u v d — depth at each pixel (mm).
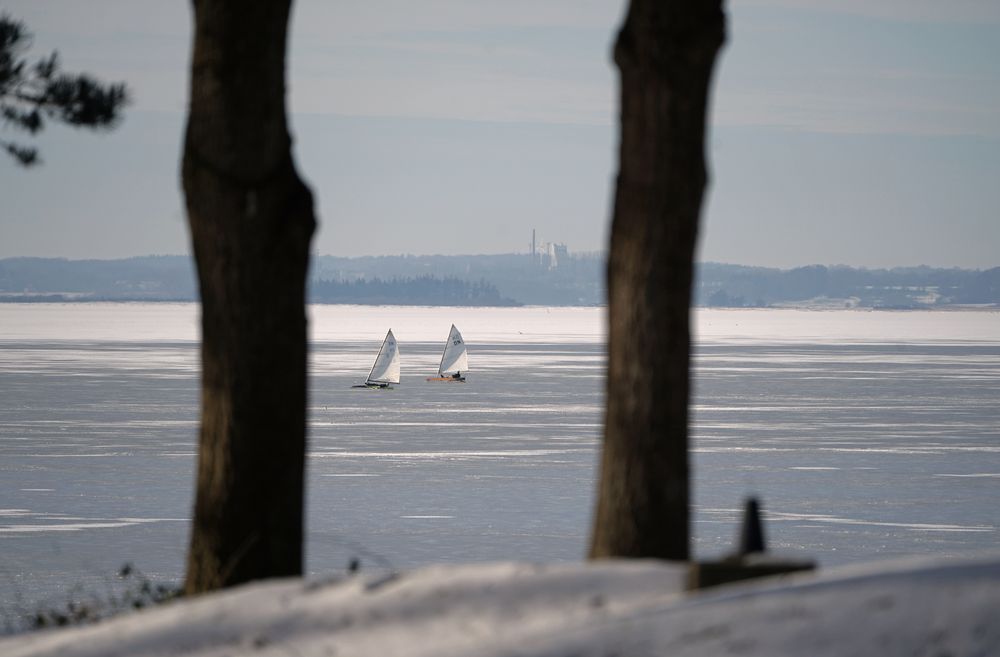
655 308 27484
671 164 27578
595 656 16484
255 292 31422
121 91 44875
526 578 20406
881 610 16188
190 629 21219
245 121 31141
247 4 30859
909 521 175125
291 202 31641
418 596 20547
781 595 17094
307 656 19500
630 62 27859
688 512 27734
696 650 16094
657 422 27406
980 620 15648
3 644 23312
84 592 113688
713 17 27656
